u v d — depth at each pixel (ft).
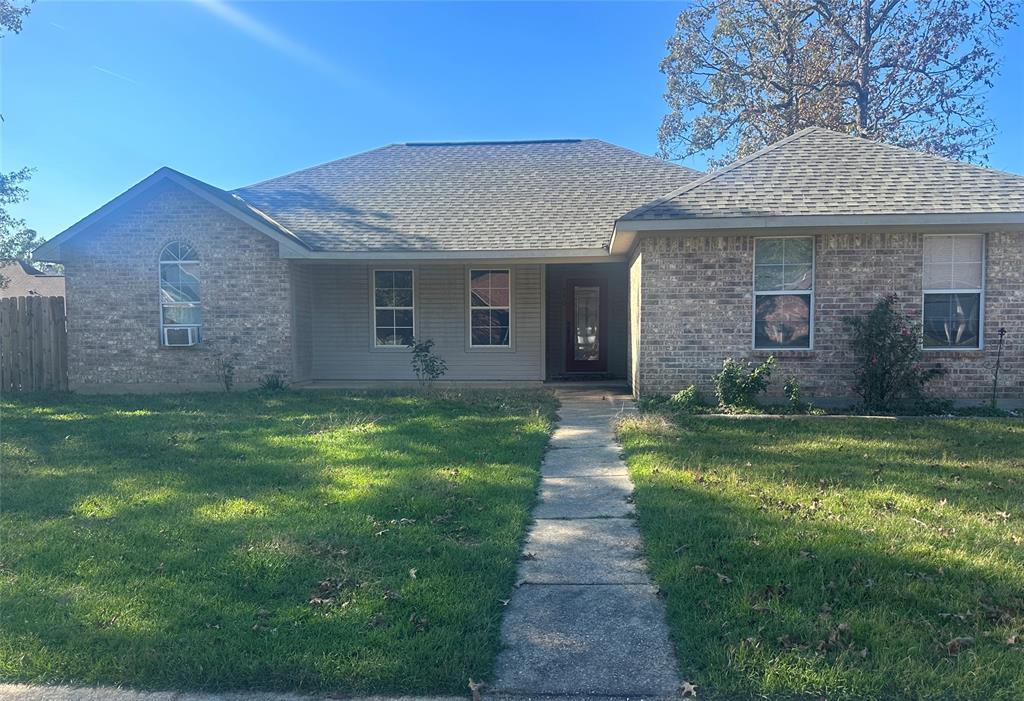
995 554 14.87
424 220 48.52
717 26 90.12
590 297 55.21
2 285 83.97
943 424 30.60
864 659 10.87
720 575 13.80
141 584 13.74
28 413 35.53
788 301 35.86
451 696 10.45
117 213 45.29
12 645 11.51
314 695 10.48
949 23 77.71
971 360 35.01
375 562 14.75
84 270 45.78
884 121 83.25
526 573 14.87
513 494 19.86
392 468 22.89
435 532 16.65
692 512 17.72
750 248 35.70
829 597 12.90
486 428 29.96
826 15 81.97
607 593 13.84
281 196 53.21
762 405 35.06
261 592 13.37
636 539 16.85
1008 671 10.47
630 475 22.66
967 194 34.04
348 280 50.34
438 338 50.72
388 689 10.57
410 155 61.16
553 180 54.85
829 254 35.27
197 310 45.68
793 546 15.26
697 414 33.73
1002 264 34.55
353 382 49.29
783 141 40.29
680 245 36.11
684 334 36.35
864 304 35.22
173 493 20.11
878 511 17.93
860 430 29.32
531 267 50.19
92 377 46.01
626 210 48.91
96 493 20.22
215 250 44.96
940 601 12.68
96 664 11.00
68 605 12.87
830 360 35.60
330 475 21.97
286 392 42.80
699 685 10.44
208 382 45.34
